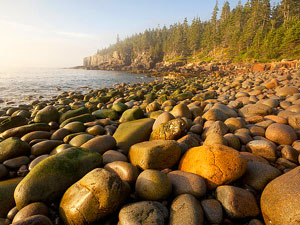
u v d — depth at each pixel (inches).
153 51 3875.5
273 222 90.4
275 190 97.0
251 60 2044.8
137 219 93.4
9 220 113.8
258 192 115.3
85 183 106.5
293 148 144.3
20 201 115.3
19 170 158.7
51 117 304.3
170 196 115.5
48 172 124.7
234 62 2269.9
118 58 4926.2
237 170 116.6
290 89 362.3
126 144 200.4
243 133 177.9
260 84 533.0
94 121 273.6
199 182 114.1
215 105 276.5
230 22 2876.5
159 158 143.2
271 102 285.6
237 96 396.5
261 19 2418.8
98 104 435.2
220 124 187.2
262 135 181.8
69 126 243.0
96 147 178.2
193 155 135.9
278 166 137.6
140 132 216.2
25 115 352.2
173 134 181.9
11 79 1438.2
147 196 109.4
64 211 105.3
